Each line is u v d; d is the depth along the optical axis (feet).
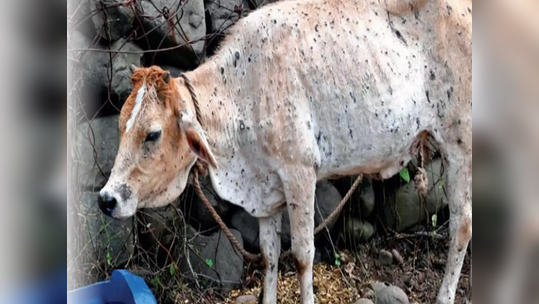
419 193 8.02
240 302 7.11
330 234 8.40
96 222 6.50
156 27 6.81
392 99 5.75
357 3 5.84
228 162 5.45
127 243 6.83
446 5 6.04
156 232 7.03
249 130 5.41
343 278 8.03
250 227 7.78
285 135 5.37
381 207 8.66
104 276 6.55
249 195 5.62
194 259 7.34
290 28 5.51
